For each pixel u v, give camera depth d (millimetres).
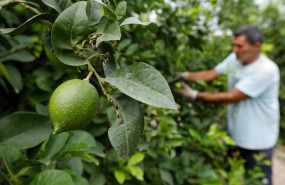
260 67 2396
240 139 2654
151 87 600
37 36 1699
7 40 1245
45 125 950
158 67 1780
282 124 5723
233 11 3133
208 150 1743
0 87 1762
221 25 2539
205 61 2297
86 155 949
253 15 3988
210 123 2328
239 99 2316
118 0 788
